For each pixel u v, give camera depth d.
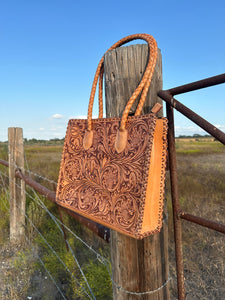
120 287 1.12
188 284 2.47
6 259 3.20
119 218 0.87
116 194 0.90
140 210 0.80
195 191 5.16
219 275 2.55
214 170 8.00
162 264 1.09
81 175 1.09
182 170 8.14
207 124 0.80
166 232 1.11
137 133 0.86
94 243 3.17
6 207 4.19
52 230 3.40
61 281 2.62
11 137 3.72
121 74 1.05
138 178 0.83
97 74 1.12
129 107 0.89
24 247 3.42
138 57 1.03
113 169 0.93
